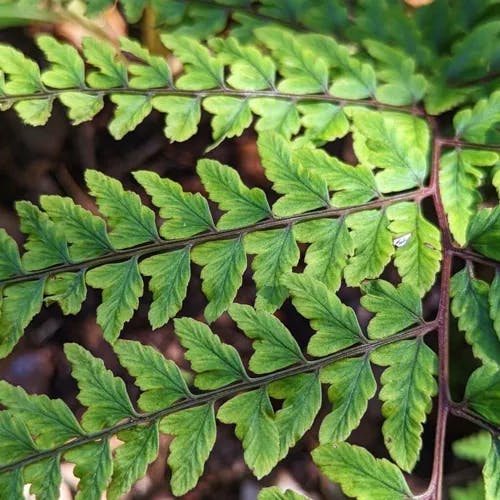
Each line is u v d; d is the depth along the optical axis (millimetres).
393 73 352
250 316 329
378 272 334
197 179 398
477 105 349
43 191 396
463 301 334
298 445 382
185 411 327
